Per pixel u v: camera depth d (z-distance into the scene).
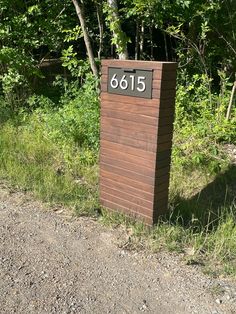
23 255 3.76
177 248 3.84
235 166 5.45
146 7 6.74
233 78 7.70
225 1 7.06
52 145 6.19
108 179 4.39
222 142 6.04
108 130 4.25
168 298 3.24
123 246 3.90
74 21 8.37
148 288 3.35
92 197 4.83
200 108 6.70
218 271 3.56
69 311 3.09
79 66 7.34
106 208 4.50
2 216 4.45
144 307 3.14
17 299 3.21
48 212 4.54
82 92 7.10
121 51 6.77
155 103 3.78
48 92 8.66
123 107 4.05
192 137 6.02
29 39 8.02
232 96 6.35
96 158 5.79
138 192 4.14
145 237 4.02
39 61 8.80
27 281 3.41
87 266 3.62
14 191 5.01
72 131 6.20
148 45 9.67
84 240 4.00
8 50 7.71
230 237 3.97
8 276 3.47
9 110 7.67
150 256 3.76
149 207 4.08
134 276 3.50
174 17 7.00
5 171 5.48
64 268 3.59
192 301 3.21
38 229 4.20
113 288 3.35
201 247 3.81
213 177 5.31
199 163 5.46
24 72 8.16
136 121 3.98
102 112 4.25
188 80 7.32
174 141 6.04
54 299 3.21
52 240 4.00
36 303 3.17
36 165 5.67
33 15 7.99
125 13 7.62
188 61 7.48
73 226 4.26
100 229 4.19
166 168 4.05
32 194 4.95
